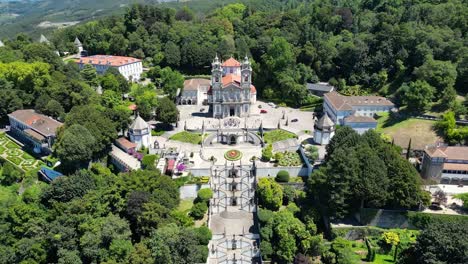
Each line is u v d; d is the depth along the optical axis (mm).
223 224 127062
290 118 191000
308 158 144375
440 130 156375
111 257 104750
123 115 163625
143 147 158875
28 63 194250
